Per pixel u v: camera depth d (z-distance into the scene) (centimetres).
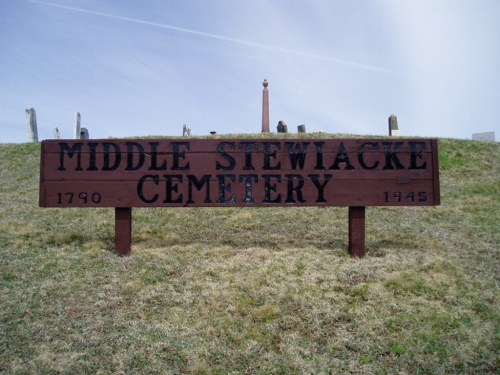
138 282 640
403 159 746
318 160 746
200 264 705
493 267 716
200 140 752
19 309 565
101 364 471
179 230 892
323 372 468
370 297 602
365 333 530
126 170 746
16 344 497
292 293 612
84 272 673
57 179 743
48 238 810
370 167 745
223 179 748
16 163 1461
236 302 591
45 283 634
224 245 793
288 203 744
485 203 1064
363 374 466
